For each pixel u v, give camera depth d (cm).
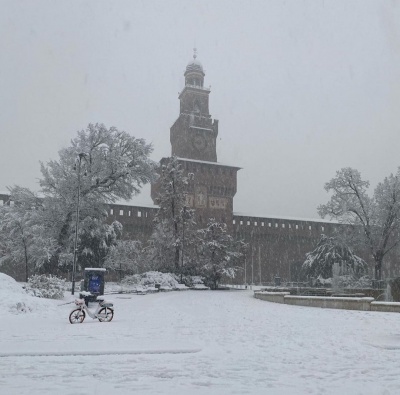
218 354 770
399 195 5888
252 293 4272
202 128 8925
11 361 693
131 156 5041
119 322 1377
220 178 8375
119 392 493
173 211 5706
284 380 567
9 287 2131
